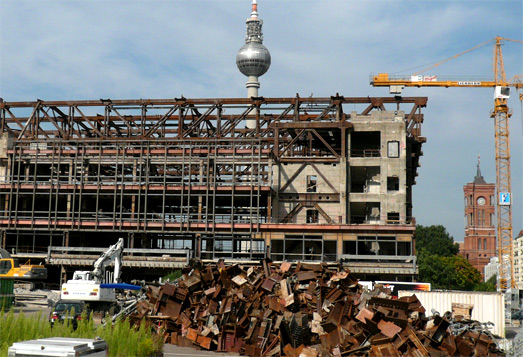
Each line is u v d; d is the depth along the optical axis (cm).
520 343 3922
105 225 10562
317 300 4025
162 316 4134
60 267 10838
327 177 10569
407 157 11288
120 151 11081
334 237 10038
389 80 16188
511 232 17338
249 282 4375
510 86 16688
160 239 12362
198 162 10800
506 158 17138
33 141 11019
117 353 2698
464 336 3916
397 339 3381
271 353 3606
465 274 19162
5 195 11225
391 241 9919
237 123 11300
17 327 2703
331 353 3459
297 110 10862
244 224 10231
